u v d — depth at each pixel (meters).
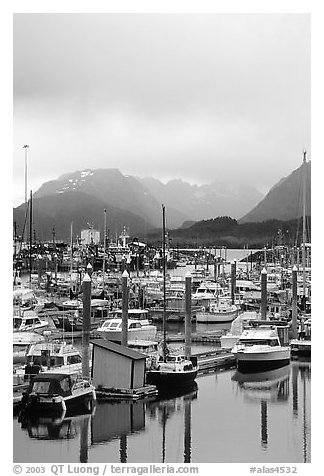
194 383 65.25
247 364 73.25
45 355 60.00
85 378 57.62
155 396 60.97
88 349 58.75
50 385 52.84
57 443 46.88
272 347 75.19
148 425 51.97
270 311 113.50
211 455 44.94
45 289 131.62
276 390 65.12
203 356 78.94
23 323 88.38
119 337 87.44
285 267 164.75
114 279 135.38
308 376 71.94
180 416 54.81
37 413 52.34
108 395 58.59
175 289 130.50
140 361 59.97
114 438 48.53
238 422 53.19
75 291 129.50
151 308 118.69
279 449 45.78
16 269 122.06
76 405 54.91
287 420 53.72
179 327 109.94
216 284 131.75
